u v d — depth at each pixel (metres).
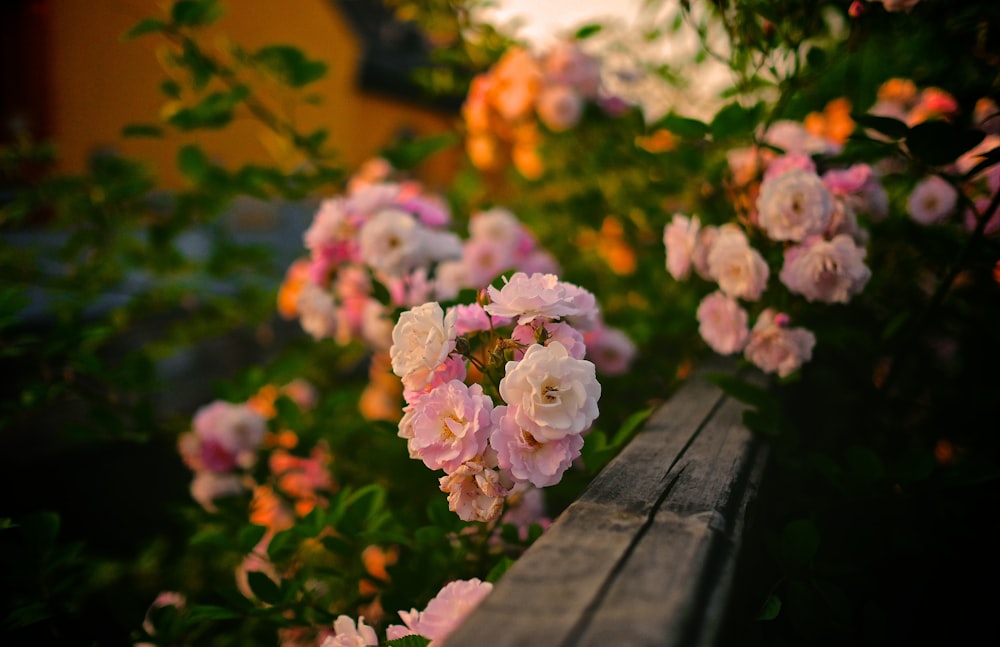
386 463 0.70
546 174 1.09
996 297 0.64
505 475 0.41
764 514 0.48
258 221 4.31
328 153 0.80
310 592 0.54
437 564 0.52
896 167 0.69
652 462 0.44
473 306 0.45
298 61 0.71
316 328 0.83
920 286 0.69
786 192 0.54
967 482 0.49
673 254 0.61
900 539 0.54
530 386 0.40
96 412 0.68
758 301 0.60
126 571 0.85
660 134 0.88
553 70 0.97
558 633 0.32
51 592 0.54
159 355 1.25
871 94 0.62
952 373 0.71
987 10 0.52
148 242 1.01
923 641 0.55
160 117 0.77
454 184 1.13
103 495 1.41
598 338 0.76
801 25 0.56
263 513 0.76
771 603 0.43
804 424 0.66
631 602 0.33
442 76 1.19
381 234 0.67
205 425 0.81
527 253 0.90
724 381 0.50
